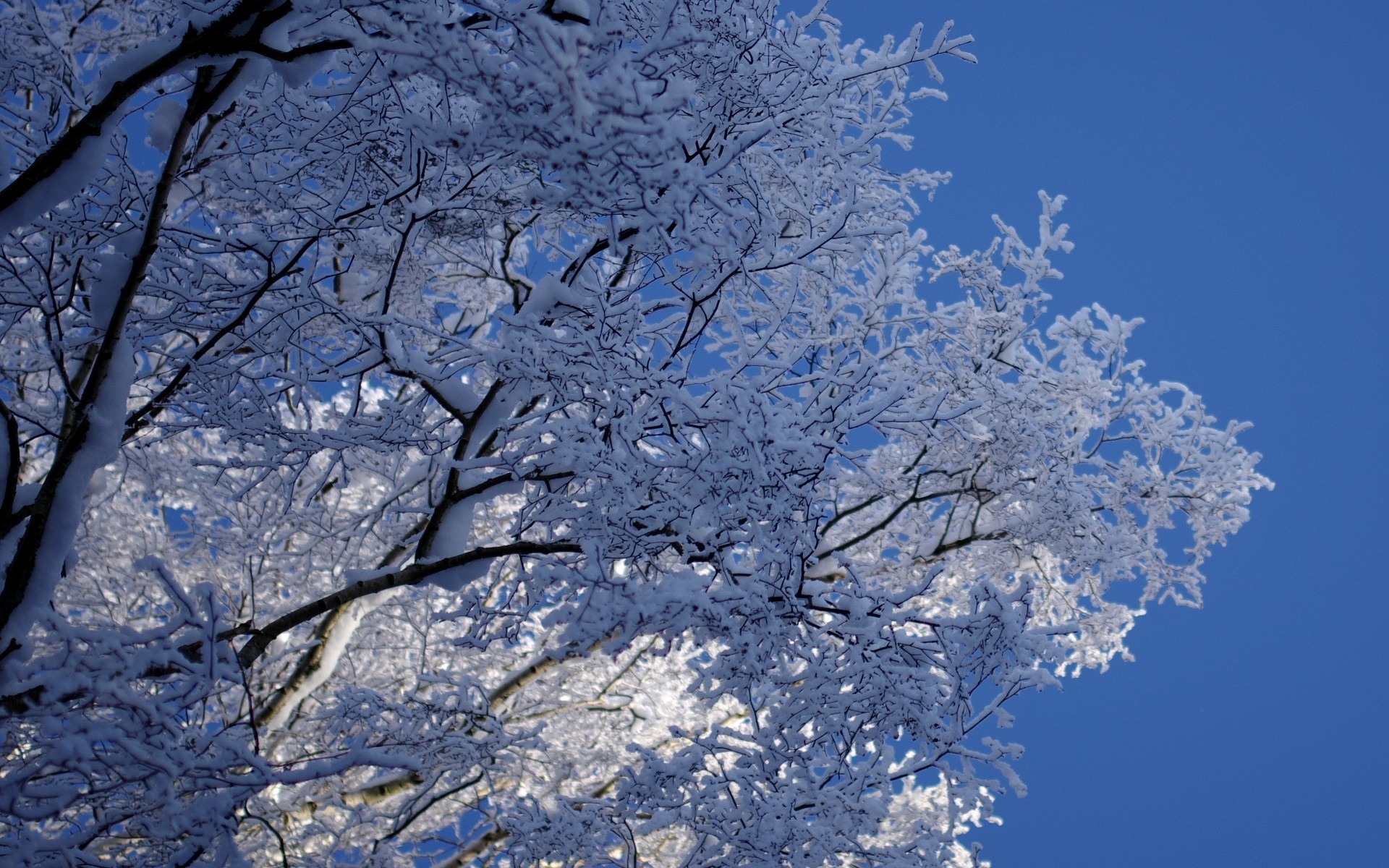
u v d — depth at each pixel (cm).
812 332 755
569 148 296
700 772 529
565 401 466
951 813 528
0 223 373
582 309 497
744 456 419
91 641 315
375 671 909
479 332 923
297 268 499
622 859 558
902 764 518
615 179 312
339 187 531
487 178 525
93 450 405
